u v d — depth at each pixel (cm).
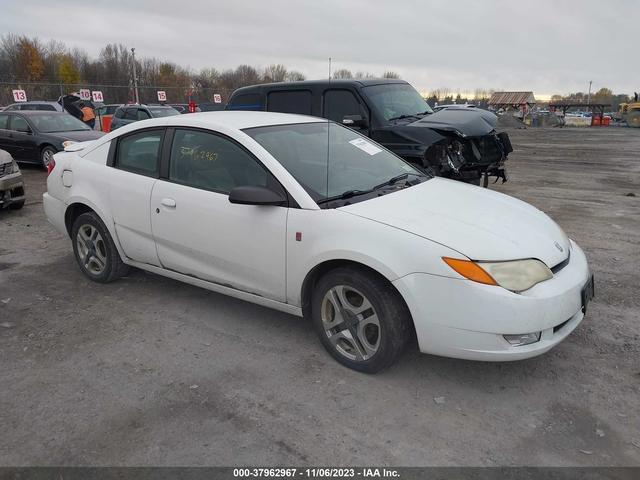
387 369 349
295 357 368
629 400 316
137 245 455
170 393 327
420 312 312
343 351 355
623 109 4209
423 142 712
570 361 359
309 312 378
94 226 487
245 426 296
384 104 774
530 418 301
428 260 308
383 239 321
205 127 413
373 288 325
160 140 438
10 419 304
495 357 305
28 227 724
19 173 805
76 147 526
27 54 5256
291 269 359
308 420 300
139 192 440
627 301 454
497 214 362
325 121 471
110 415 306
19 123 1312
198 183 410
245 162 387
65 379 344
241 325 417
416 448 277
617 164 1459
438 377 342
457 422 298
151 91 3816
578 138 2575
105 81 5456
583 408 309
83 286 500
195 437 287
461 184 442
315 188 365
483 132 740
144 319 429
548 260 327
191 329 411
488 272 302
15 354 376
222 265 400
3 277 527
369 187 391
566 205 866
